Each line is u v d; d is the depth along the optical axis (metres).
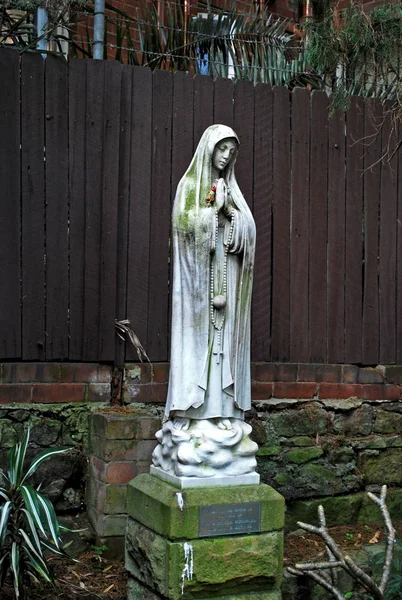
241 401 4.56
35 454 5.38
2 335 5.35
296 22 7.38
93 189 5.60
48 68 5.49
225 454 4.43
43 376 5.50
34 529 4.28
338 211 6.38
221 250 4.50
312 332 6.27
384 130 6.55
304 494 5.96
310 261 6.28
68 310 5.54
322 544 5.58
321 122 6.33
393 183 6.58
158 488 4.43
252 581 4.37
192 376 4.43
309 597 5.03
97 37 5.84
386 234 6.55
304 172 6.26
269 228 6.13
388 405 6.44
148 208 5.77
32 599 4.59
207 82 5.95
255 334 6.07
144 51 6.10
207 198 4.46
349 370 6.38
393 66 6.75
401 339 6.59
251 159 6.07
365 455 6.26
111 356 5.65
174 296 4.51
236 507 4.32
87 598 4.68
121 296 5.70
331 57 6.55
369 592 4.78
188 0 7.47
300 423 6.07
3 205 5.35
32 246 5.43
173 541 4.20
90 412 5.57
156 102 5.80
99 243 5.62
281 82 6.63
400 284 6.60
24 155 5.41
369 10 7.21
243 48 6.56
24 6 5.80
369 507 6.14
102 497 5.19
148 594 4.42
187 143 5.89
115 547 5.18
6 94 5.37
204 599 4.27
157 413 5.69
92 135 5.60
